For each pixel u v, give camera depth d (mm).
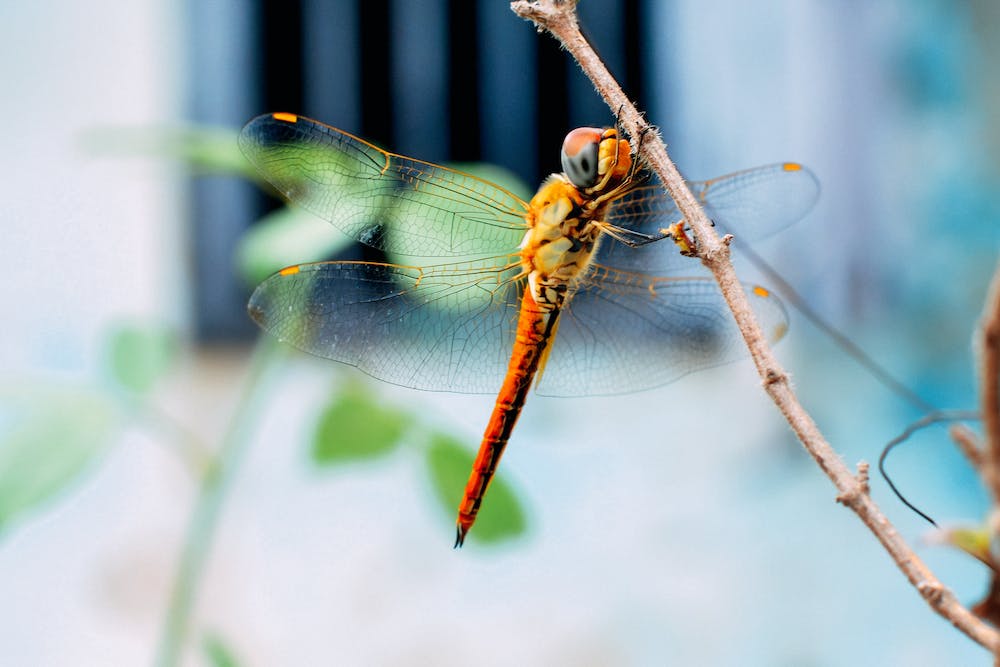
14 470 429
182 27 706
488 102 729
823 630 525
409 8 722
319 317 437
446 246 439
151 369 442
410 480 656
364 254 544
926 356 656
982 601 411
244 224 724
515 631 532
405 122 737
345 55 729
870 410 640
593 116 706
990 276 650
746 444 669
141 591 560
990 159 659
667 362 449
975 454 414
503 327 440
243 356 726
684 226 403
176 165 698
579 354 450
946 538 414
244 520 605
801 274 688
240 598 551
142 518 613
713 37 684
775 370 396
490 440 439
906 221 675
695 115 696
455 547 439
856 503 393
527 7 403
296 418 651
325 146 436
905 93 672
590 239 434
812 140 686
